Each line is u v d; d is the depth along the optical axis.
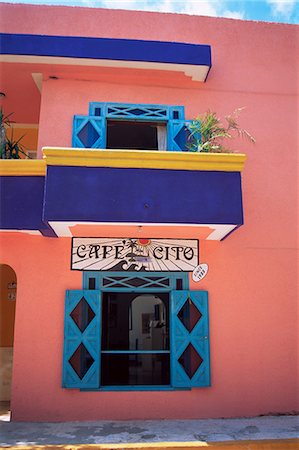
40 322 7.06
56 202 6.25
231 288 7.47
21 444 5.51
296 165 8.07
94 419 6.82
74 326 6.99
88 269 7.25
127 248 7.37
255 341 7.34
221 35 8.44
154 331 7.65
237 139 8.00
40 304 7.12
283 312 7.50
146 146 8.57
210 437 5.83
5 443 5.55
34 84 8.12
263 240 7.71
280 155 8.07
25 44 7.27
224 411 7.05
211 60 8.09
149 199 6.41
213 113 7.54
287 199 7.92
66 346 6.93
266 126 8.15
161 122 7.97
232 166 6.64
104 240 7.36
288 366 7.32
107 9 8.32
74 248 7.30
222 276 7.49
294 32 8.65
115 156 6.45
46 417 6.78
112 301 7.68
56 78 7.87
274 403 7.17
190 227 6.71
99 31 8.21
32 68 7.66
